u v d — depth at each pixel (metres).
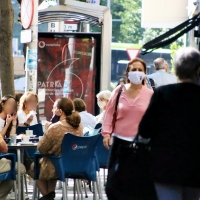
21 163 21.03
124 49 81.69
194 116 12.01
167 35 35.25
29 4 30.09
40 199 18.91
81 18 32.94
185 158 11.88
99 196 21.45
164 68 28.17
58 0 37.53
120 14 93.19
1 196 19.20
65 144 18.08
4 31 30.36
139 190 12.85
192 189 12.48
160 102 12.18
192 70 12.27
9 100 21.55
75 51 32.69
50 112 32.75
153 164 12.02
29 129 22.86
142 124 12.20
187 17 57.78
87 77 32.72
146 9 58.78
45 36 32.53
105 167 21.19
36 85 30.25
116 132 16.84
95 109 32.78
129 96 16.80
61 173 18.19
